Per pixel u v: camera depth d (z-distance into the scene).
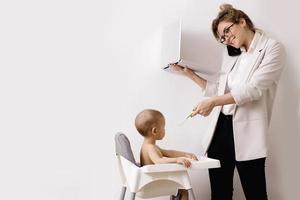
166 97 1.80
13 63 1.68
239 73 1.56
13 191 1.66
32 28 1.70
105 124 1.74
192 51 1.81
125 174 1.43
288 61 1.92
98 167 1.73
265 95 1.54
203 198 1.83
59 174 1.70
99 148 1.73
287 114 1.92
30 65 1.70
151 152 1.45
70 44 1.73
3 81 1.67
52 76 1.71
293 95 1.92
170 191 1.41
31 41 1.70
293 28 1.93
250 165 1.49
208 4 1.85
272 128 1.91
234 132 1.50
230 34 1.51
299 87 1.93
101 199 1.72
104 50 1.75
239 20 1.51
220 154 1.62
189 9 1.83
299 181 1.93
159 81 1.80
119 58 1.76
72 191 1.70
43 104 1.70
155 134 1.53
